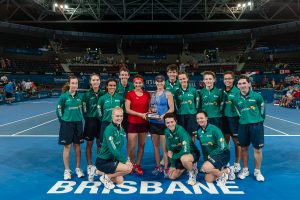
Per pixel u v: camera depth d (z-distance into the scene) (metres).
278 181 5.49
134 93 6.10
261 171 6.08
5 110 18.39
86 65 38.50
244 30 40.19
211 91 6.28
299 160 6.88
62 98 5.71
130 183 5.45
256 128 5.52
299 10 34.41
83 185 5.34
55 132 10.73
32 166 6.50
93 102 6.12
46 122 13.32
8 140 9.29
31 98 27.55
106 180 5.21
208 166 5.29
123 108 6.20
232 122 6.15
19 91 26.62
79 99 5.86
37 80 30.98
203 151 5.71
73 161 6.88
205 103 6.30
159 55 42.09
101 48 44.00
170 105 6.04
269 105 21.86
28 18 37.16
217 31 42.91
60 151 7.86
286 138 9.52
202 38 42.31
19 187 5.23
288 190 5.06
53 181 5.54
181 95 6.37
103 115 5.89
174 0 32.78
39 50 38.72
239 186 5.26
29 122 13.30
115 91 6.06
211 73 6.26
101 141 5.88
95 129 6.16
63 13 31.02
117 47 43.78
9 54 35.94
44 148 8.20
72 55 40.72
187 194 4.91
